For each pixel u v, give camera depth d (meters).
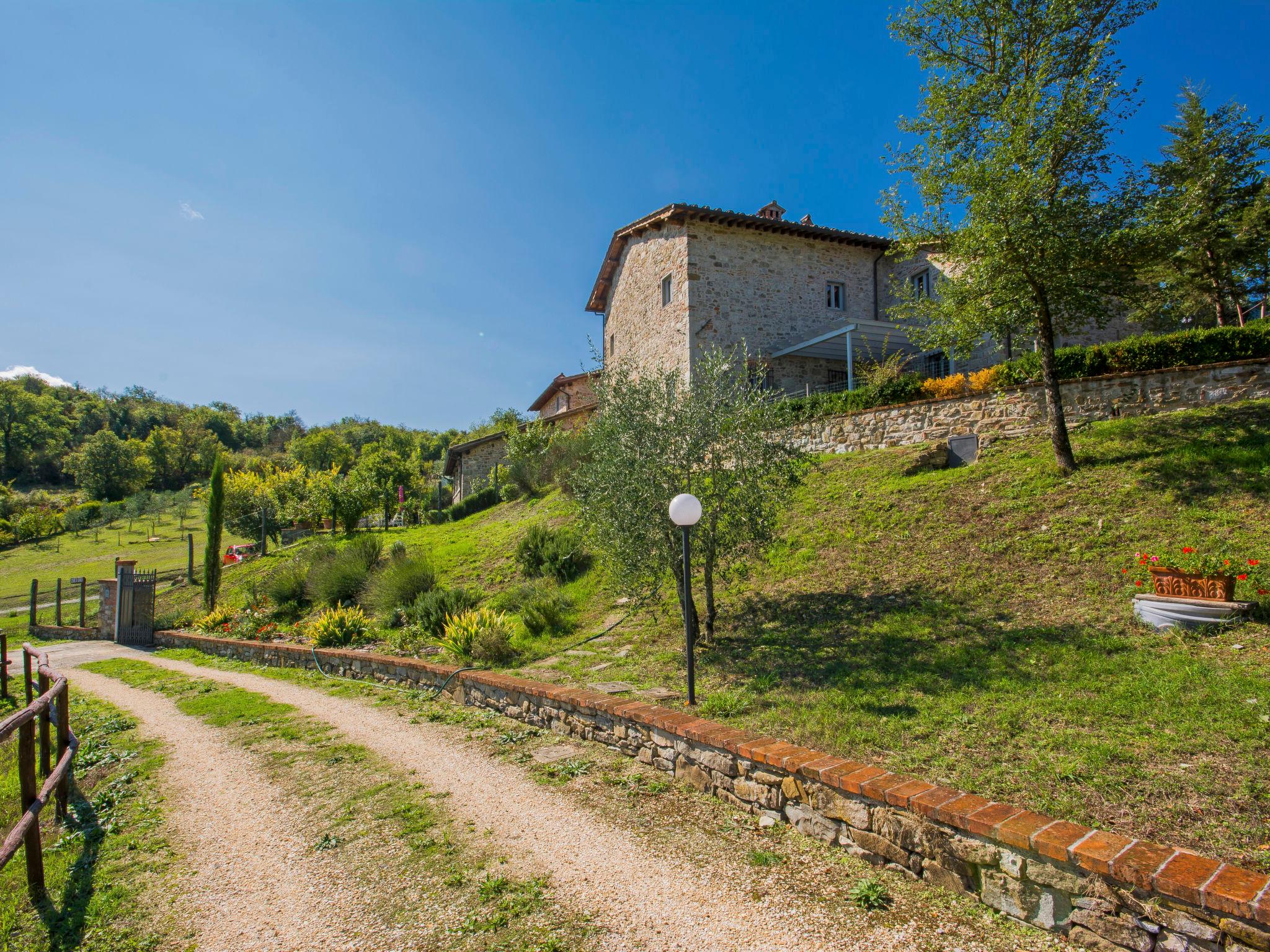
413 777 5.38
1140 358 10.93
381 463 32.28
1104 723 4.41
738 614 8.68
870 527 10.03
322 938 3.20
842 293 21.23
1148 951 2.64
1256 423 8.98
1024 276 9.24
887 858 3.57
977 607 7.05
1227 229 13.99
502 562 15.01
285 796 5.11
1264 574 6.11
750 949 2.96
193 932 3.30
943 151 10.61
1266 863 2.94
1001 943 2.92
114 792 5.36
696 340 18.92
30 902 3.66
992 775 3.94
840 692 5.61
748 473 7.66
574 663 8.16
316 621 13.58
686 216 18.97
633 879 3.60
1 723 3.39
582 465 8.73
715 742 4.67
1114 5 10.04
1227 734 4.05
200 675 11.18
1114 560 7.19
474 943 3.09
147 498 57.03
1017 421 11.70
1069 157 9.75
